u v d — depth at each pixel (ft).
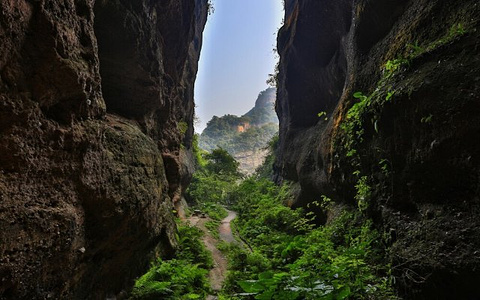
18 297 9.11
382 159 18.25
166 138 34.50
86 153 12.85
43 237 9.75
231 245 33.71
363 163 20.98
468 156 12.00
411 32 18.81
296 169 44.83
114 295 17.13
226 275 24.90
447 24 16.03
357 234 21.15
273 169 75.56
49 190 10.61
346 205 26.27
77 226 11.82
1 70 8.52
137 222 17.69
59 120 11.43
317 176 35.22
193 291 19.93
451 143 12.76
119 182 15.69
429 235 13.03
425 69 15.07
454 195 12.84
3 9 8.23
